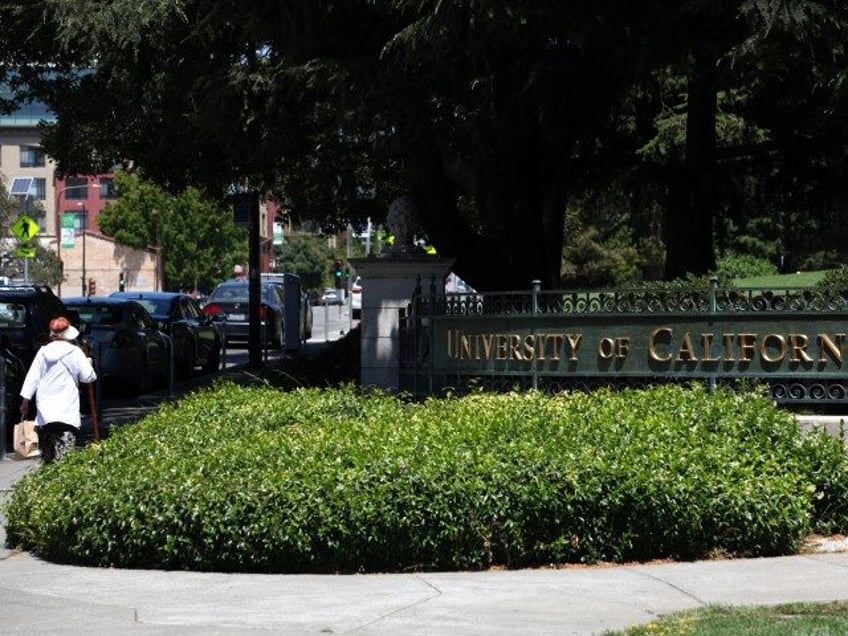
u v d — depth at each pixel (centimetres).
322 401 1323
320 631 743
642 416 1102
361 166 2341
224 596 852
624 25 1498
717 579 874
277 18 1573
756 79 1526
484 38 1453
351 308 4169
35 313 2036
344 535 921
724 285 1431
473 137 1742
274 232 7850
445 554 933
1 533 1143
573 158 2377
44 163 8688
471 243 2020
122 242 7050
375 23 1595
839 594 816
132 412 2106
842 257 4381
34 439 1348
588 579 886
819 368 1338
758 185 2434
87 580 920
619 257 4859
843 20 1378
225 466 997
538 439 1023
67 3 1691
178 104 1947
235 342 3906
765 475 982
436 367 1501
